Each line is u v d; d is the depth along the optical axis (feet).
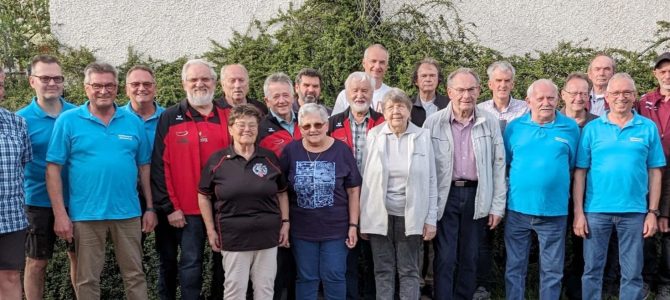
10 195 13.73
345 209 15.29
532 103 15.70
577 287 17.58
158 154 15.25
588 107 18.06
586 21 25.46
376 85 19.54
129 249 14.93
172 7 26.11
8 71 27.32
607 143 15.55
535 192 15.52
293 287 16.53
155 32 26.22
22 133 14.25
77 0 26.48
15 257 14.03
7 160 13.61
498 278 19.26
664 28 25.03
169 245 16.21
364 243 17.35
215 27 26.07
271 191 14.39
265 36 25.26
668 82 17.42
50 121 15.28
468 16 25.53
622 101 15.37
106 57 26.50
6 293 14.20
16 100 23.38
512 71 17.95
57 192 14.25
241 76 16.21
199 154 15.25
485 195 15.84
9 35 27.63
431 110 18.70
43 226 15.33
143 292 15.23
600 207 15.60
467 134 16.05
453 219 16.10
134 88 16.08
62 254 17.83
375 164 15.33
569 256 18.75
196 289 15.43
